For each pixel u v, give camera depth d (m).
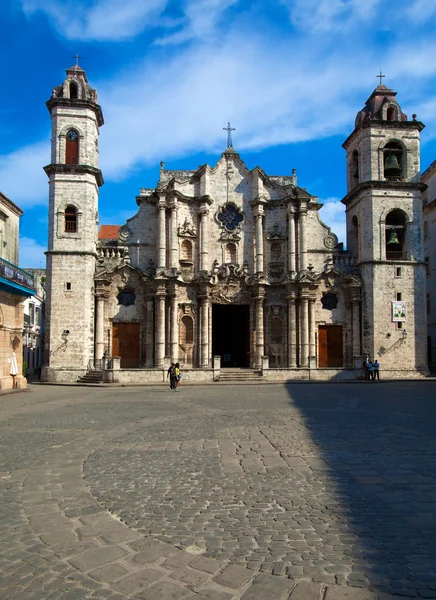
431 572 6.32
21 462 12.20
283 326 47.53
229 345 53.66
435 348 56.28
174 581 6.22
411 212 46.59
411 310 45.62
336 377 42.00
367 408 22.23
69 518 8.38
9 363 35.09
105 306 45.81
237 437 15.10
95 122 46.50
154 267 47.19
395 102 47.62
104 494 9.62
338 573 6.33
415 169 47.09
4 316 34.53
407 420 18.39
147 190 49.38
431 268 57.41
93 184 45.19
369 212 46.34
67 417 20.06
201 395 29.55
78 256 43.78
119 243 47.16
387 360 44.84
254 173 49.00
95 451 13.37
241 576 6.31
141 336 46.19
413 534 7.54
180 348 46.75
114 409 22.66
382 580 6.14
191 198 48.06
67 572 6.49
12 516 8.51
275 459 12.24
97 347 44.69
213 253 48.56
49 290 43.31
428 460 12.02
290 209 47.47
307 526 7.90
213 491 9.73
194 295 47.31
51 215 44.03
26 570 6.56
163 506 8.91
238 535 7.58
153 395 29.98
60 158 44.62
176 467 11.58
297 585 6.05
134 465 11.81
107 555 6.95
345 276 46.59
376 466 11.49
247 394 29.94
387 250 47.97
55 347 42.81
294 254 47.22
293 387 35.62
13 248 42.03
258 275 47.16
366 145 47.03
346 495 9.42
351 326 46.66
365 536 7.48
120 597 5.87
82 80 46.06
